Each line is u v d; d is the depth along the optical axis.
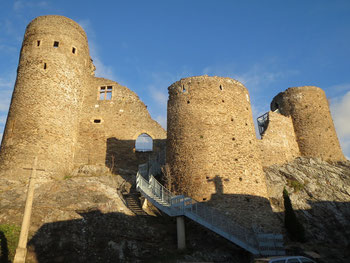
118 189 19.38
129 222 14.95
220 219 14.36
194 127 17.78
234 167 16.88
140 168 22.58
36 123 20.75
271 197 20.45
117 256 12.43
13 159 19.30
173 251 13.26
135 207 16.98
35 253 11.98
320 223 18.39
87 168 23.16
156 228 14.94
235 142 17.69
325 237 17.17
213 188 15.97
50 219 14.08
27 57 23.23
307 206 19.78
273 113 27.94
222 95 18.83
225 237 13.70
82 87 25.62
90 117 26.52
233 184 16.33
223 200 15.68
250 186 16.66
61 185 18.20
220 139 17.44
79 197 16.64
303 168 24.50
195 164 16.78
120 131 26.53
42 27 24.36
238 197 15.98
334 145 28.41
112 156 25.38
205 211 14.52
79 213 15.00
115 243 13.14
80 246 12.73
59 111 22.27
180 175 17.03
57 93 22.56
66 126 22.52
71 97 23.70
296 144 28.53
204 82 19.05
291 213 17.09
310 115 29.20
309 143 28.22
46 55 23.22
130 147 26.11
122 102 27.66
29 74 22.42
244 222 15.35
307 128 28.78
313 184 22.11
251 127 19.17
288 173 23.31
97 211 15.31
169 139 18.61
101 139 25.89
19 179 18.42
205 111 18.12
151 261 12.30
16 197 15.92
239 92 19.64
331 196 20.89
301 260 10.09
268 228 15.60
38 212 14.48
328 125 29.17
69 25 25.62
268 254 13.89
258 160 18.28
